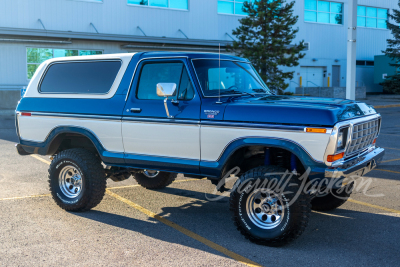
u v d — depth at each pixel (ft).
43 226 16.55
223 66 17.01
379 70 118.01
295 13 104.37
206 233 15.94
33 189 22.34
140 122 16.66
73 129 18.24
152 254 13.84
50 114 18.80
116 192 22.06
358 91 107.55
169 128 16.07
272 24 68.74
